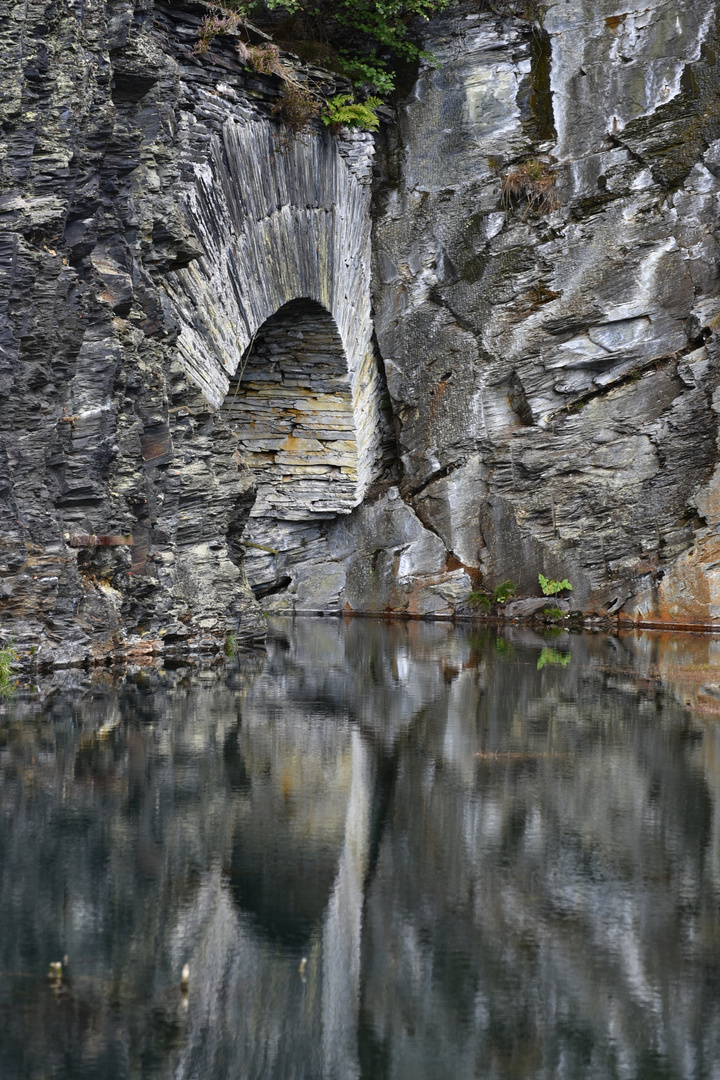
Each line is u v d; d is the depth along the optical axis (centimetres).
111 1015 433
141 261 1321
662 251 2092
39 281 1095
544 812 698
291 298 1825
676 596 2058
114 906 529
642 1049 419
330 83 1859
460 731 945
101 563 1232
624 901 554
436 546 2269
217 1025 429
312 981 466
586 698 1129
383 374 2325
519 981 471
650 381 2123
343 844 626
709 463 2088
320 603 2350
